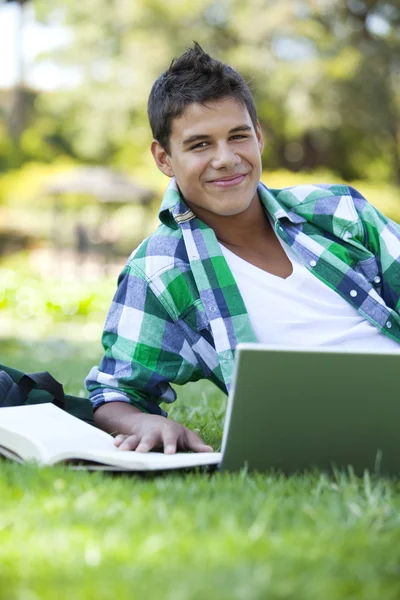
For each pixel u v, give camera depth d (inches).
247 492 87.4
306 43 969.5
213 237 121.1
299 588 61.1
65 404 119.5
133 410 117.0
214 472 102.9
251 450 98.6
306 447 99.2
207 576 63.3
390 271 125.1
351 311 121.6
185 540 71.4
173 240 122.7
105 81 1083.9
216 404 173.3
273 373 92.4
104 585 62.1
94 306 569.0
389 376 93.9
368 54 932.0
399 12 940.0
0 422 106.2
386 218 129.3
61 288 593.3
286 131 1095.6
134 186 1063.6
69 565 66.4
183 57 124.5
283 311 119.1
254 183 121.7
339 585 61.9
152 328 120.7
